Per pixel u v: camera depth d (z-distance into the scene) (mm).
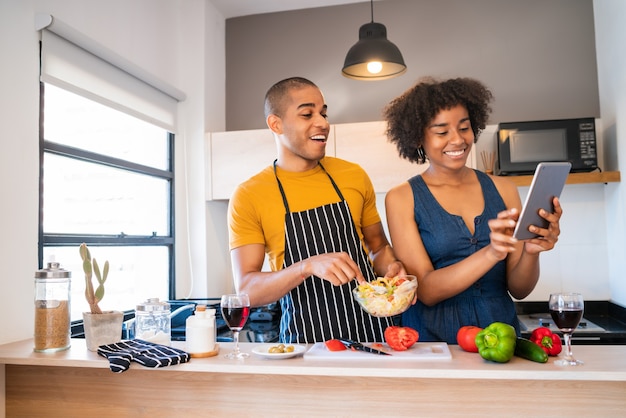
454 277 1411
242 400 1467
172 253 3209
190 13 3338
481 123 1663
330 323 1633
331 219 1703
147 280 3062
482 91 1591
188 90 3312
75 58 2330
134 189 2971
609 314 3035
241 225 1691
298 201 1721
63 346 1596
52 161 2309
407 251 1609
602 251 3111
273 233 1704
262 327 2828
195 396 1500
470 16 3348
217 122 3467
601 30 3016
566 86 3201
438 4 3391
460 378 1284
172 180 3229
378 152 3043
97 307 1620
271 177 1752
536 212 1245
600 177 2771
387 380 1388
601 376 1148
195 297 3227
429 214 1601
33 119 2025
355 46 2660
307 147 1688
